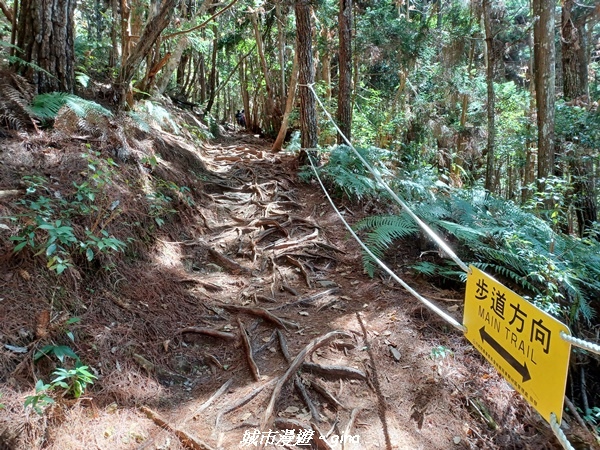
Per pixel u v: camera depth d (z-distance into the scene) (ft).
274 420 7.64
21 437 6.33
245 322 10.74
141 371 8.48
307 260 14.15
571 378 10.38
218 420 7.61
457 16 35.01
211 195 18.66
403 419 7.96
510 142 30.94
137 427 7.23
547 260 10.98
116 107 19.11
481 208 16.14
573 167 22.39
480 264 12.01
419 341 9.89
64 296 8.93
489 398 8.54
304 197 19.84
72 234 9.29
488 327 4.69
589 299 12.58
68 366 7.74
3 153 11.41
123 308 9.77
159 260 12.40
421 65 37.58
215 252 14.15
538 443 8.02
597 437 8.41
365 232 15.90
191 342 9.86
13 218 8.96
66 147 12.79
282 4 31.24
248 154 26.63
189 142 24.57
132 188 13.43
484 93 36.96
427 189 16.90
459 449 7.60
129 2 26.61
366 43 32.07
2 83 13.44
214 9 40.34
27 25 14.58
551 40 20.03
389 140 35.68
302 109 22.27
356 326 10.42
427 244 13.88
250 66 51.83
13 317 7.87
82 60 24.38
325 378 8.77
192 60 61.11
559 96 29.50
